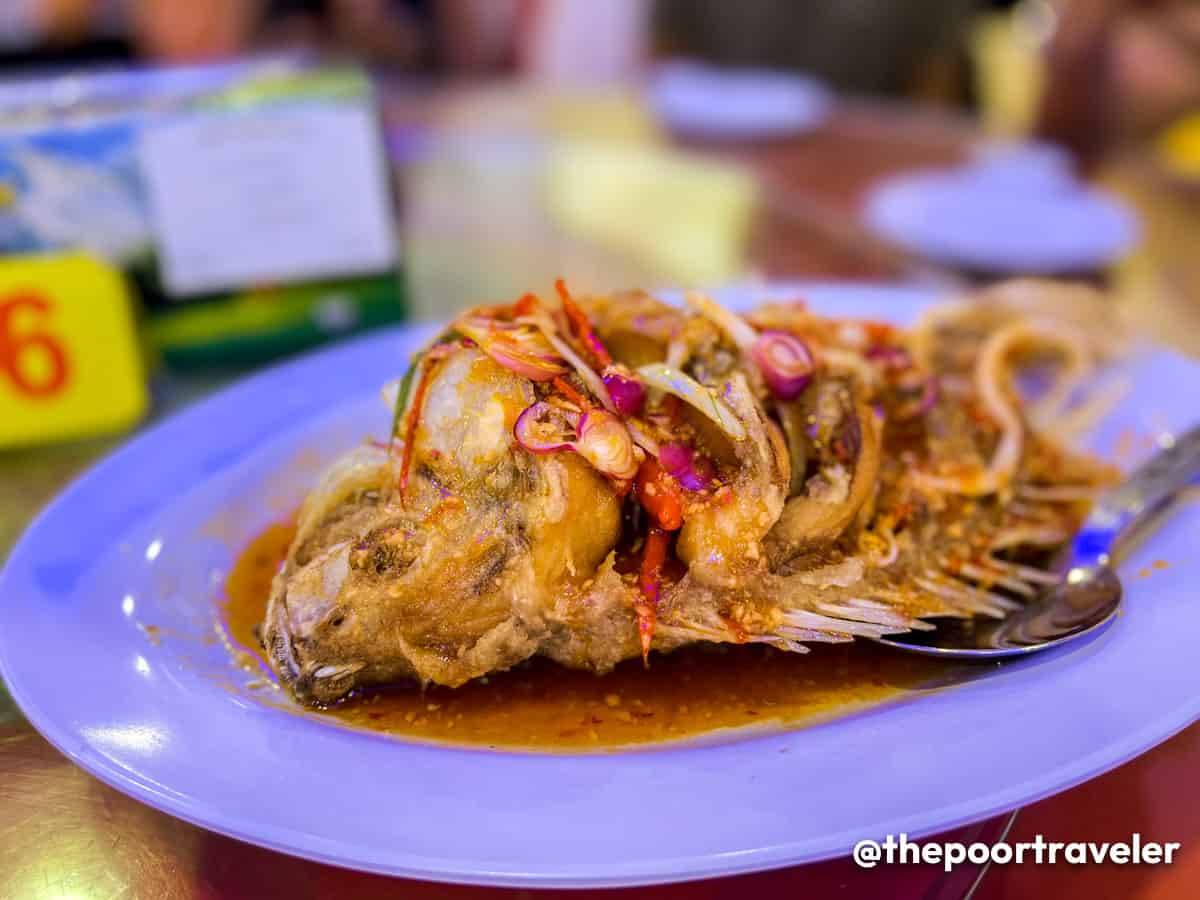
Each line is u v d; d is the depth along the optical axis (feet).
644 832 0.76
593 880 0.72
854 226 2.05
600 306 1.12
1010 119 3.28
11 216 1.48
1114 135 2.78
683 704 0.98
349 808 0.79
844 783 0.80
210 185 1.55
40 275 1.42
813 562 1.07
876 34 3.65
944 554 1.14
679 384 1.01
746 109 2.56
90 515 1.13
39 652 0.93
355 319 1.69
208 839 0.86
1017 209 1.96
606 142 2.59
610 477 0.99
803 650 1.00
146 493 1.18
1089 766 0.79
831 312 1.49
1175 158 2.59
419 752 0.86
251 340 1.65
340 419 1.33
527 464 0.98
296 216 1.61
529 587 0.97
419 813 0.78
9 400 1.43
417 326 1.55
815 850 0.73
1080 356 1.40
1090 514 1.15
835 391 1.10
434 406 1.01
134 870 0.84
